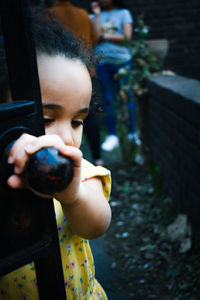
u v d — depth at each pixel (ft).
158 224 10.54
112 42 16.66
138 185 13.41
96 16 16.47
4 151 1.93
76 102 3.01
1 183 1.98
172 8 22.75
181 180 10.06
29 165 1.80
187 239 9.03
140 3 22.49
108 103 17.07
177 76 13.91
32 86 2.11
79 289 3.62
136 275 8.59
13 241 2.05
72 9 13.62
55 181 1.77
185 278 8.09
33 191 1.93
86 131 14.19
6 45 2.18
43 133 2.14
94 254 9.51
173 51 23.22
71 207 2.82
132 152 15.17
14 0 2.09
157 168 13.15
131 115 16.63
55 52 3.00
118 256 9.39
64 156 1.96
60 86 2.92
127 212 11.60
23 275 3.32
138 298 7.80
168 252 9.16
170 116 11.02
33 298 3.33
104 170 3.53
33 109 2.09
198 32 23.15
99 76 16.92
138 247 9.70
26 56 2.10
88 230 3.02
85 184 3.35
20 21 2.11
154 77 13.91
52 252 2.30
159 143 12.84
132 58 14.53
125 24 16.90
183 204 9.96
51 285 2.40
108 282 8.41
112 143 17.52
